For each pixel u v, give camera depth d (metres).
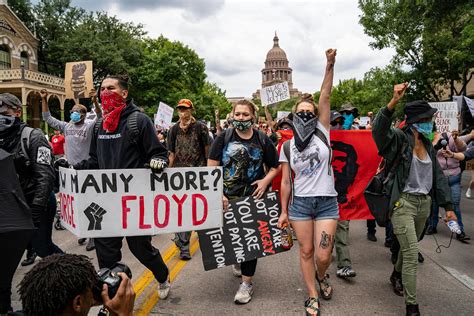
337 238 4.59
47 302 1.32
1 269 2.99
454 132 6.13
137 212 3.20
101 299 1.51
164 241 6.29
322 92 3.58
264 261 5.21
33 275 1.37
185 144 5.43
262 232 3.96
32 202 3.42
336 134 4.97
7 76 27.22
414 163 3.53
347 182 4.89
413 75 19.91
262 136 3.98
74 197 3.15
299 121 3.55
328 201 3.52
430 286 4.28
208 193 3.31
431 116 3.47
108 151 3.28
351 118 6.15
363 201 4.85
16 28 34.56
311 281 3.56
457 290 4.17
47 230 4.05
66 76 7.54
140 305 3.76
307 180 3.50
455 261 5.17
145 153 3.33
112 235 3.17
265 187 3.95
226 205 3.84
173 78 41.34
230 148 3.93
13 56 34.31
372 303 3.83
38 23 40.47
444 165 6.20
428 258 5.30
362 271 4.78
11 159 2.98
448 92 24.36
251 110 3.86
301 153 3.50
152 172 3.20
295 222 3.57
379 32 18.84
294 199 3.58
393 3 17.62
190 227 3.30
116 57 36.94
